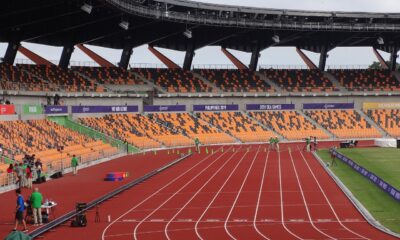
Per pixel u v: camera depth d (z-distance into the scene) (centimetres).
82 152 5325
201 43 8781
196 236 2141
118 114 7469
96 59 8262
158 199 3094
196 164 5069
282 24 8306
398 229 2220
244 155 5941
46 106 6219
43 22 6506
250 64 9231
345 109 8819
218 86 8581
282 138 7956
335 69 9469
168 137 7275
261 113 8494
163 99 8119
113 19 6938
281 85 8869
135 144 6656
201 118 8088
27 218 2450
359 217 2486
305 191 3328
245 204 2881
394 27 8631
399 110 8875
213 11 7988
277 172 4359
